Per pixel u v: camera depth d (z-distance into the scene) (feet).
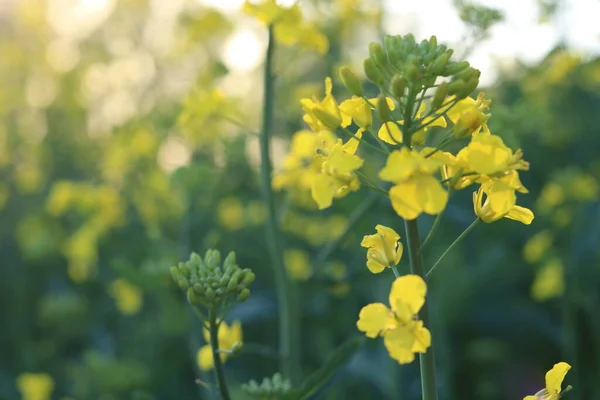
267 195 12.42
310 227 19.13
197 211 17.92
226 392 7.42
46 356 20.38
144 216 18.88
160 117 20.65
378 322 5.37
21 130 27.32
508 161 5.69
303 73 23.29
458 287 17.08
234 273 7.32
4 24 31.14
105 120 29.76
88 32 28.71
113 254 22.13
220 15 18.72
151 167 21.58
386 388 15.48
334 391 15.60
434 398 5.88
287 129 22.25
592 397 16.99
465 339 18.03
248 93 25.07
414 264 5.96
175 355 18.58
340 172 5.62
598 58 22.80
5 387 19.94
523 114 14.75
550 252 17.11
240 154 18.86
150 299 20.02
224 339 8.86
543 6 19.97
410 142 5.92
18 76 29.94
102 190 19.26
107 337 20.67
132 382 17.03
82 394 17.65
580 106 23.80
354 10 17.84
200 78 18.15
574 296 16.67
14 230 24.82
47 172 26.99
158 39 27.04
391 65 6.07
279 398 8.64
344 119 6.27
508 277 19.10
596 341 17.11
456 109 6.21
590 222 17.66
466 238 19.74
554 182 18.22
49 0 30.71
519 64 22.54
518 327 18.02
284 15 12.11
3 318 22.11
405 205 5.25
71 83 28.45
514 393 17.26
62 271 22.98
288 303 12.37
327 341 17.49
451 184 5.71
